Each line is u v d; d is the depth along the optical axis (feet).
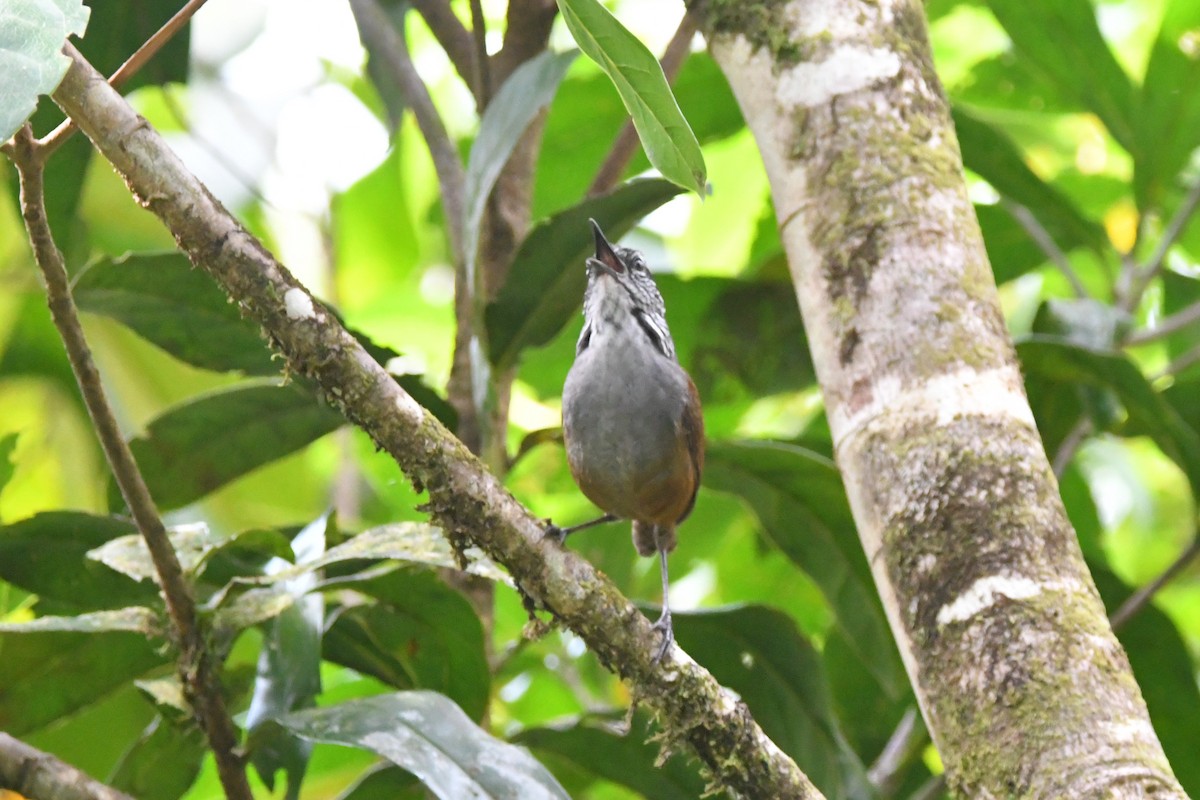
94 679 24.49
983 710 17.61
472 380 25.98
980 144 31.65
